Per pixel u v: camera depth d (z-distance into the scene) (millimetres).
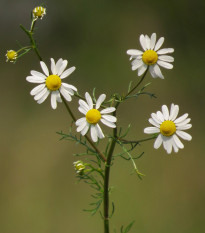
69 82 1458
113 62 1491
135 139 1196
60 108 1322
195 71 1424
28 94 1419
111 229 976
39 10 569
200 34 1497
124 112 1302
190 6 1517
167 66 566
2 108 1379
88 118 560
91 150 581
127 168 1055
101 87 1436
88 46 1555
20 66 1515
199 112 1341
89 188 1073
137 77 1409
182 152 1164
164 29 1539
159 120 563
